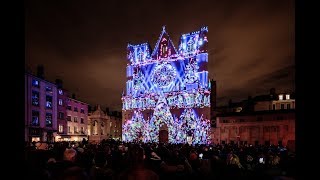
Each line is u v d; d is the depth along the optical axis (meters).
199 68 63.19
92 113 88.31
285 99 64.94
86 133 78.00
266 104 67.19
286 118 54.66
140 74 69.56
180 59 65.50
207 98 60.94
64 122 65.06
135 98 68.69
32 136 51.75
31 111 51.94
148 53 70.00
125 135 68.25
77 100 74.00
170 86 65.25
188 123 61.09
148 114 66.81
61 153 11.19
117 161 8.76
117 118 100.94
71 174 3.91
